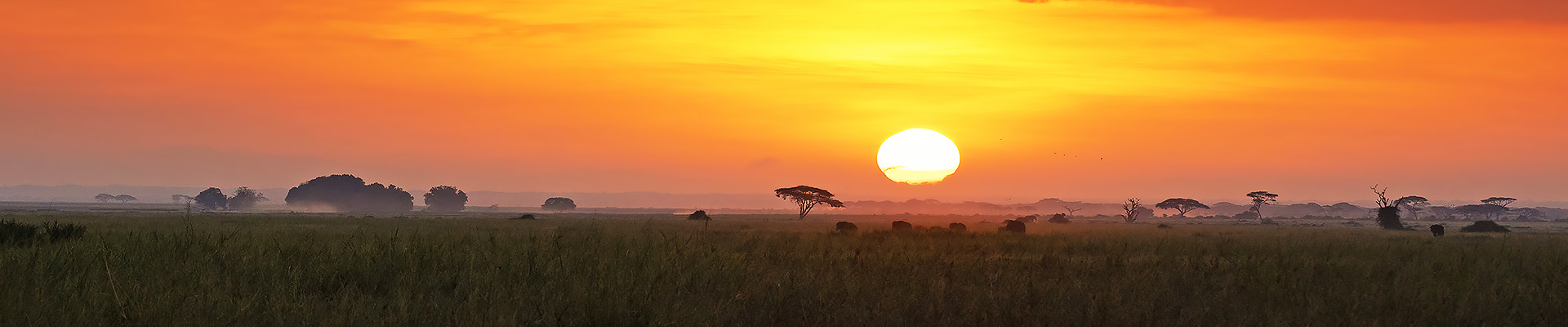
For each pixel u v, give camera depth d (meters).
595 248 14.53
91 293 9.29
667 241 15.23
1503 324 9.50
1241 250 21.69
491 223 48.81
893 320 8.95
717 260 13.05
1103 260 18.17
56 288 9.64
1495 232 67.62
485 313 8.81
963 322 9.02
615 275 11.26
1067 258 19.14
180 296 9.21
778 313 9.30
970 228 70.88
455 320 8.48
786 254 16.02
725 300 9.85
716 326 8.78
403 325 8.49
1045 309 9.56
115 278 10.17
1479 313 9.71
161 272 11.06
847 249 20.77
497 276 11.27
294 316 8.77
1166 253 20.83
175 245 13.45
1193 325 9.16
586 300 9.34
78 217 58.59
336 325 8.49
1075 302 10.06
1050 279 12.55
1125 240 28.64
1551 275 13.55
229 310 8.78
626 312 8.80
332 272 11.55
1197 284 12.15
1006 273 13.44
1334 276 13.53
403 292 10.10
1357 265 15.91
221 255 12.72
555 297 9.83
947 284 11.55
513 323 8.39
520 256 13.07
